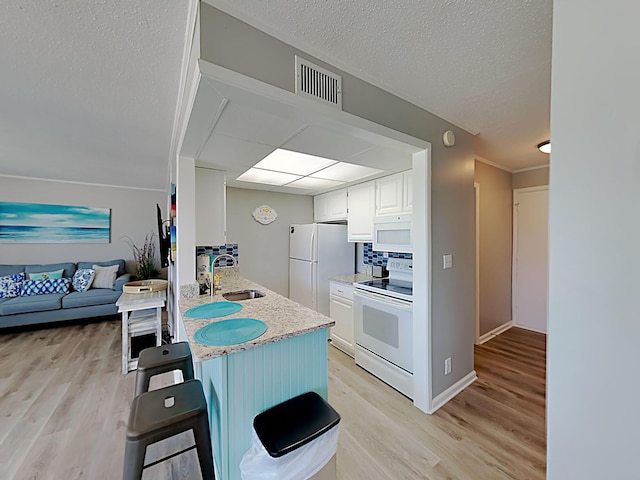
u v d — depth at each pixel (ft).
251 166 7.70
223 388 3.80
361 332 8.89
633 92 2.01
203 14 3.32
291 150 6.70
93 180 14.44
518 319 12.49
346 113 4.73
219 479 4.09
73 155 10.07
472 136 7.74
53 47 4.23
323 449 3.64
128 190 16.07
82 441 5.48
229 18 3.50
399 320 7.44
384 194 9.77
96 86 5.38
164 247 11.94
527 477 4.70
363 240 10.81
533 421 6.17
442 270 6.88
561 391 2.45
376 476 4.72
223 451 3.79
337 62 4.59
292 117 4.50
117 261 15.21
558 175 2.43
